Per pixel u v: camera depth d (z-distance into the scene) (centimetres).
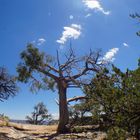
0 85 4097
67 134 2717
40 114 6512
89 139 2273
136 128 798
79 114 3014
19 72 3516
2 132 2645
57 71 3500
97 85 829
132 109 791
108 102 807
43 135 2888
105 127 846
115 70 806
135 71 794
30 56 3466
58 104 3525
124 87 791
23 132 2975
